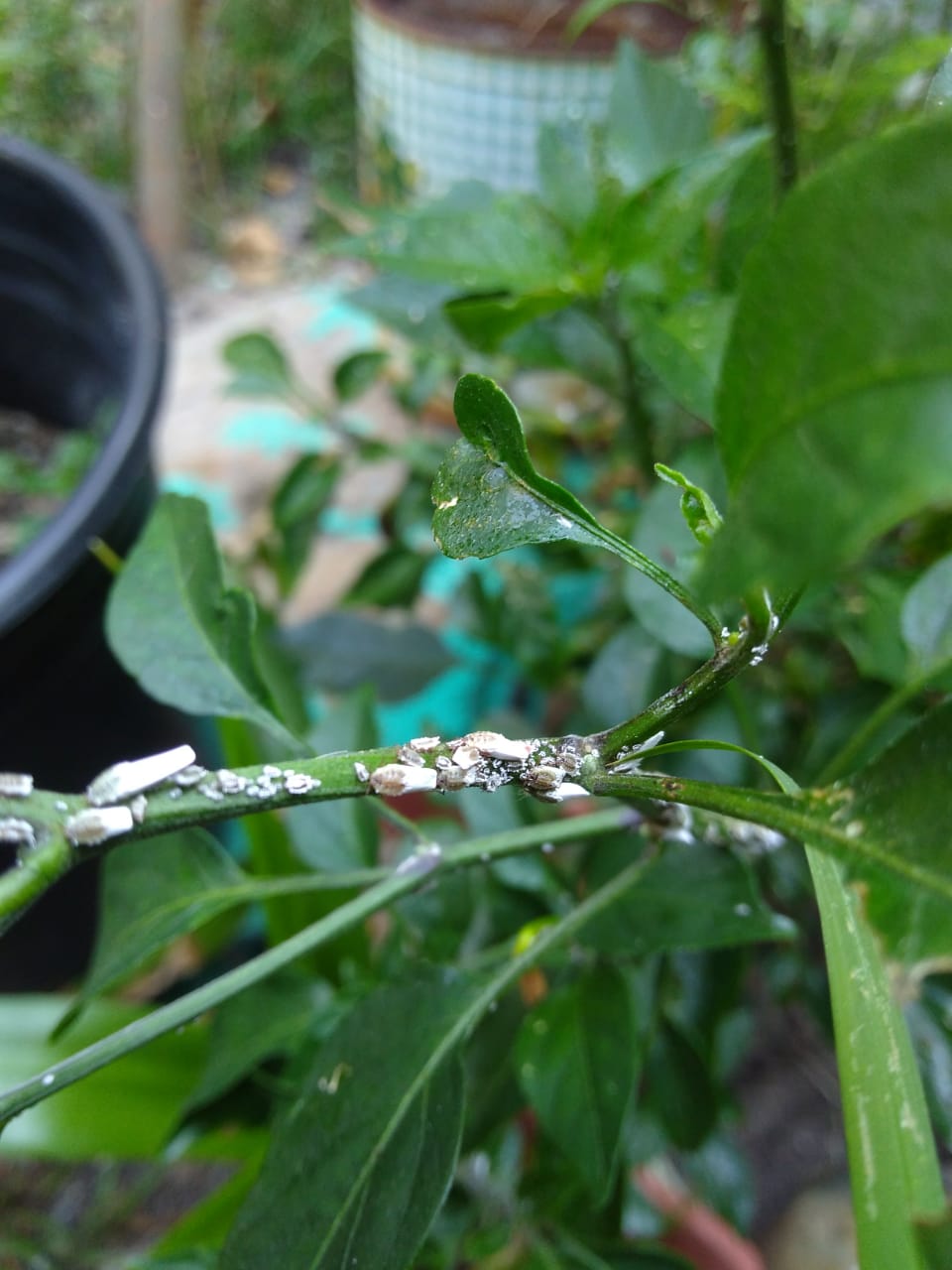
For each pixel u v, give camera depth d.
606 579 0.16
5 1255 0.15
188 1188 0.16
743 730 0.09
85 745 0.16
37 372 0.21
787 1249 0.16
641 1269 0.10
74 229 0.18
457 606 0.15
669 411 0.14
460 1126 0.06
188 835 0.08
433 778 0.05
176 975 0.17
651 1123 0.11
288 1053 0.10
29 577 0.13
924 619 0.08
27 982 0.17
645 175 0.10
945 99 0.05
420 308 0.12
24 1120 0.10
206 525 0.08
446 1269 0.10
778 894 0.11
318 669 0.15
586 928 0.07
